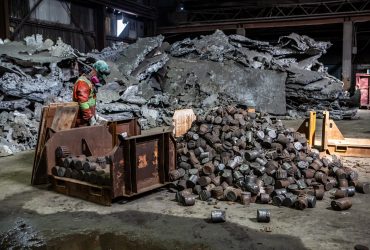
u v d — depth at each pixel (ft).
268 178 13.83
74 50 33.22
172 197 13.52
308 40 45.01
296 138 16.83
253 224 10.86
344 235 10.04
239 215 11.61
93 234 10.32
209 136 15.80
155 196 13.66
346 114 37.22
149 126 32.01
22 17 37.73
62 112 15.69
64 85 29.86
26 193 14.29
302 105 39.70
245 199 12.59
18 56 27.78
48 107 15.40
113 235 10.23
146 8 59.36
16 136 23.16
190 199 12.49
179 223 11.01
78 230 10.61
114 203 12.89
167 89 40.04
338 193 12.92
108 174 13.20
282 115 38.14
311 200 12.19
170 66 41.55
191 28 58.08
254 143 15.62
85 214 11.89
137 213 11.91
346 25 49.11
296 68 41.75
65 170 14.29
